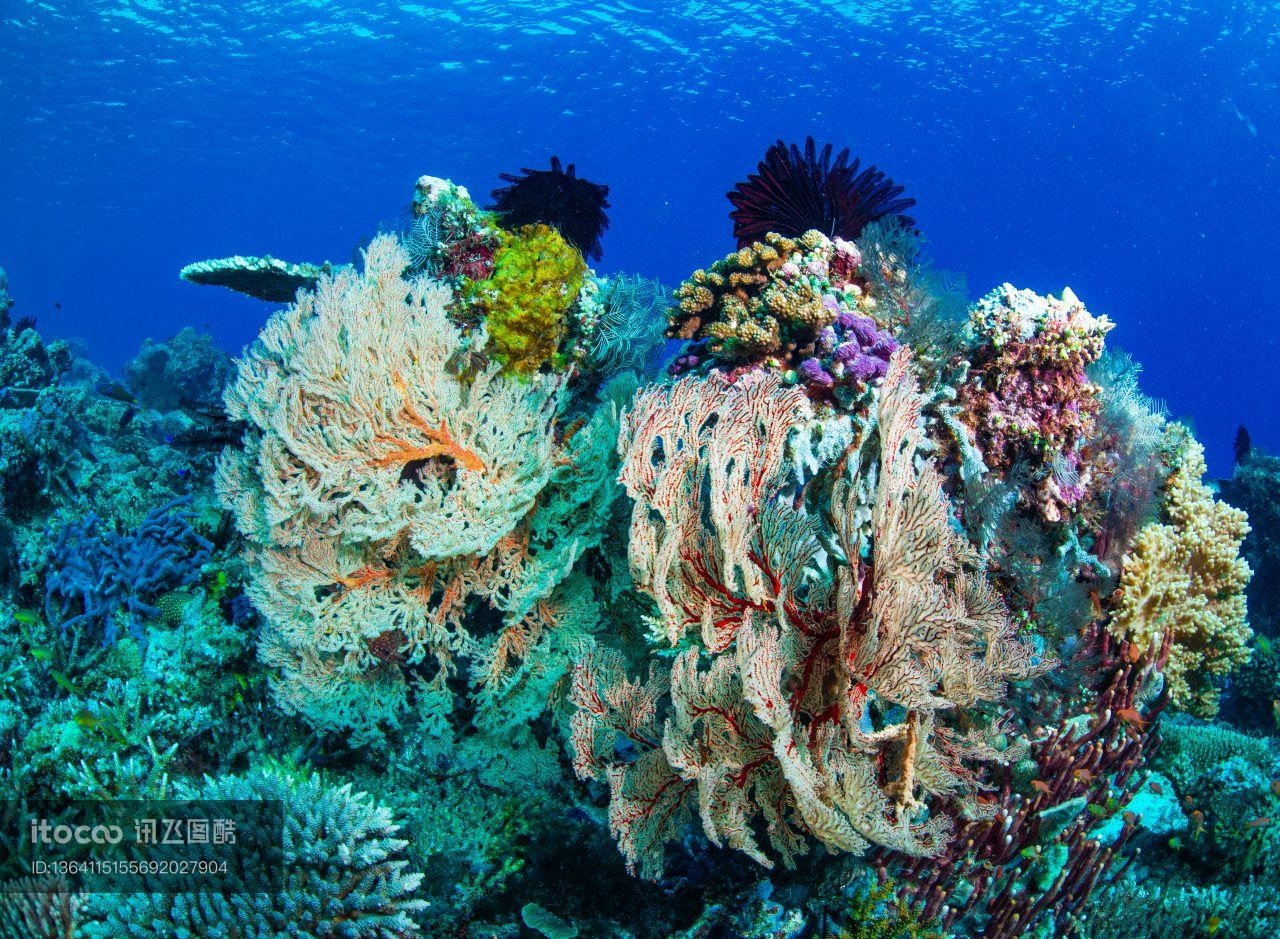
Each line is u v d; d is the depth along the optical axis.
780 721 3.02
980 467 4.78
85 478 7.36
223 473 4.75
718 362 5.02
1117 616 5.09
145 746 4.66
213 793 3.75
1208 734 5.61
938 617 3.02
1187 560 5.38
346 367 4.29
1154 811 5.04
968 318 5.07
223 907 3.21
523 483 4.41
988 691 3.61
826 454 4.48
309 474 4.39
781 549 3.63
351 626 4.43
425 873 4.04
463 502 4.29
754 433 3.79
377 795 4.47
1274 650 7.05
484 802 4.39
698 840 3.91
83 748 4.48
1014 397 4.91
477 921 3.98
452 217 5.44
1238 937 4.39
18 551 6.11
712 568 3.72
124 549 5.97
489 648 4.49
